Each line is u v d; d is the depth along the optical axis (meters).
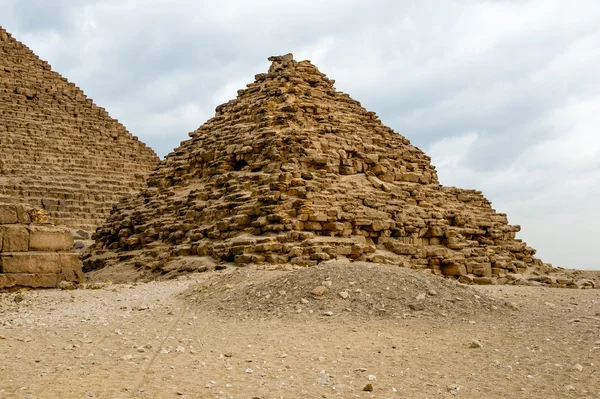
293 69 47.62
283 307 19.39
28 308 20.92
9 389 11.49
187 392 11.58
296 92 44.56
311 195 34.53
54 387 11.65
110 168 94.69
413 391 11.83
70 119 101.69
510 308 20.23
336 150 40.03
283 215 33.16
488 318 18.62
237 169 41.72
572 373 12.84
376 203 36.97
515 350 14.78
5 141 89.38
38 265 26.31
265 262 31.19
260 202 34.56
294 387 11.99
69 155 93.50
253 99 46.22
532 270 41.69
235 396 11.41
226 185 39.09
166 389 11.71
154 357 14.09
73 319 18.67
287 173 35.19
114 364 13.41
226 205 36.78
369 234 35.66
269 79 47.75
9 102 98.56
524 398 11.46
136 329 17.23
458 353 14.57
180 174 46.44
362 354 14.45
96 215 78.06
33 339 15.88
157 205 44.84
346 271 21.47
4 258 25.62
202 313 19.86
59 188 80.31
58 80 108.19
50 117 99.56
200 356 14.24
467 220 41.47
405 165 44.59
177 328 17.39
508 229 44.22
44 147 92.12
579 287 35.19
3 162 83.19
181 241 39.25
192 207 40.12
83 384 11.88
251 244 32.03
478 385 12.18
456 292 20.77
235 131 43.56
